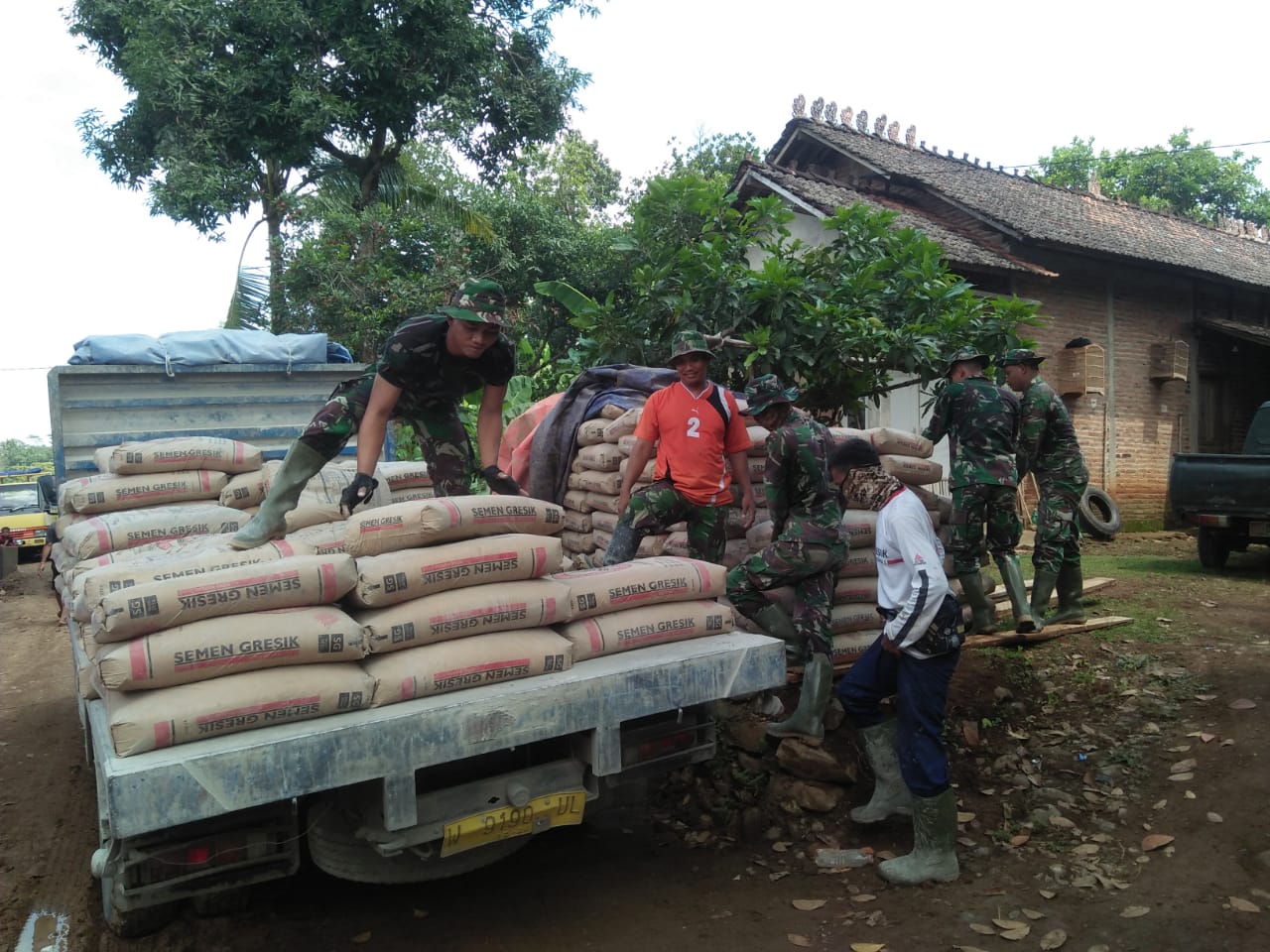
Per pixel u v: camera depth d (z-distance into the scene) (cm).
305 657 267
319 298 1347
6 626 1026
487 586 308
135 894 259
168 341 574
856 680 377
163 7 1303
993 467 535
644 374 586
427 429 397
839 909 325
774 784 412
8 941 322
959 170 1454
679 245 750
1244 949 281
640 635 334
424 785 304
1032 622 560
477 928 317
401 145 1520
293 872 284
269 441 598
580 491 602
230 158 1379
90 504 421
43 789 473
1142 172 2625
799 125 1380
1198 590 755
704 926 316
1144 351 1355
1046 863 350
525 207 1608
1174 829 363
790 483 429
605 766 304
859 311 679
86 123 1458
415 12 1409
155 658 247
